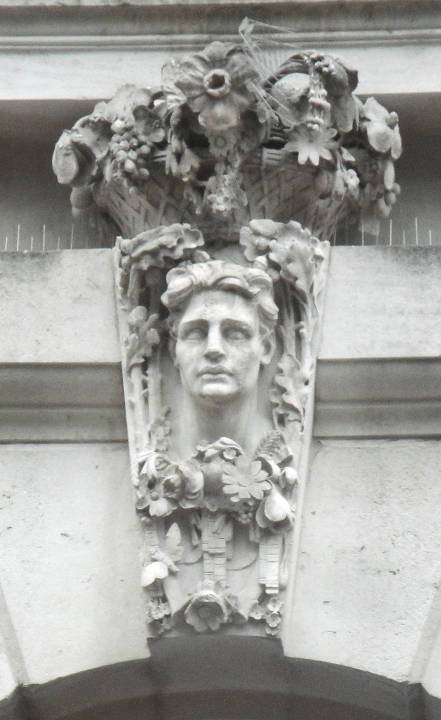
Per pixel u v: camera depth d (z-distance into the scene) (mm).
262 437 10773
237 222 11266
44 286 11367
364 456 11062
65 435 11195
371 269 11336
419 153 12180
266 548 10484
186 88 11070
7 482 11055
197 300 10727
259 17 12273
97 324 11250
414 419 11141
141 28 12328
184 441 10789
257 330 10711
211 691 10773
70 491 11016
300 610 10586
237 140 11164
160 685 10742
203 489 10508
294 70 11430
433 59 12203
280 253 11008
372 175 11719
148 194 11367
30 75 12211
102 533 10867
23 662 10562
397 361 11047
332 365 11078
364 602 10594
